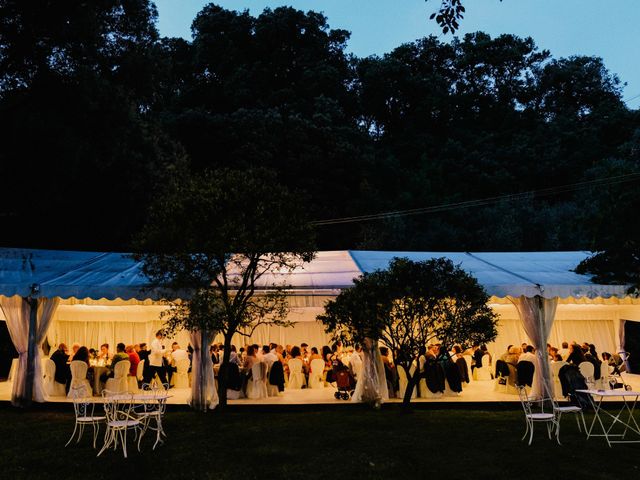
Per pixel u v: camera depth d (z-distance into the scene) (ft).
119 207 71.00
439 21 27.30
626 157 116.88
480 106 171.73
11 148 55.67
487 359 51.47
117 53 67.51
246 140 116.78
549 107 170.71
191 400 37.27
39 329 38.52
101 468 23.52
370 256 50.47
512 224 106.83
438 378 39.78
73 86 57.67
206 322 34.68
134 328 54.24
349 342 35.17
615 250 37.37
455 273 33.63
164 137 85.92
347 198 123.65
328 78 151.33
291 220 36.19
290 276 42.75
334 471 22.82
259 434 29.58
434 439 27.91
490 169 133.80
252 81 146.00
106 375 40.52
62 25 58.44
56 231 70.28
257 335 54.19
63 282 39.32
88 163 63.57
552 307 39.34
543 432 29.35
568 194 126.11
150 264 35.78
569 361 39.14
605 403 36.88
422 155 139.95
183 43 158.71
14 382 37.81
